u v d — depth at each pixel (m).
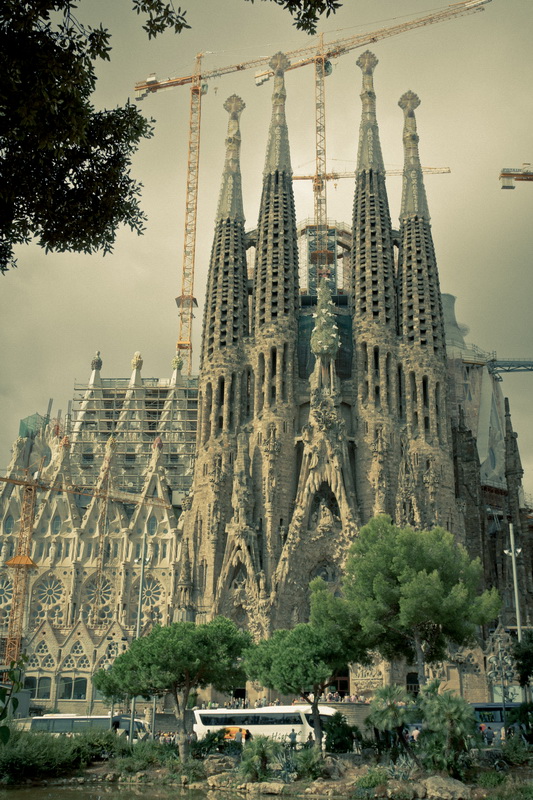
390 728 45.22
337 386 107.50
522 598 110.50
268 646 56.31
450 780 42.62
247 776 49.31
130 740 59.69
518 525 113.38
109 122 24.06
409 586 50.91
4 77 19.47
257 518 103.44
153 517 123.00
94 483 138.25
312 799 44.56
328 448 101.62
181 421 143.00
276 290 113.94
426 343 110.56
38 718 66.56
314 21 21.02
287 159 122.44
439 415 108.25
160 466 126.69
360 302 112.94
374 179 119.00
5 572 118.62
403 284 114.69
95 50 21.09
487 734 58.88
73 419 152.62
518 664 60.94
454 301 140.50
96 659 102.31
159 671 53.06
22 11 19.70
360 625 54.12
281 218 117.56
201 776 51.56
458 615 51.72
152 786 50.56
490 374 137.62
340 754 52.66
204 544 103.12
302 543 98.94
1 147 22.12
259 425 107.81
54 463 132.00
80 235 24.61
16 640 106.94
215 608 97.12
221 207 122.00
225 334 114.38
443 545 55.47
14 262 24.80
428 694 46.41
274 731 61.44
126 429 146.88
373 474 103.06
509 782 42.78
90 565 118.06
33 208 23.70
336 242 144.88
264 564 100.62
